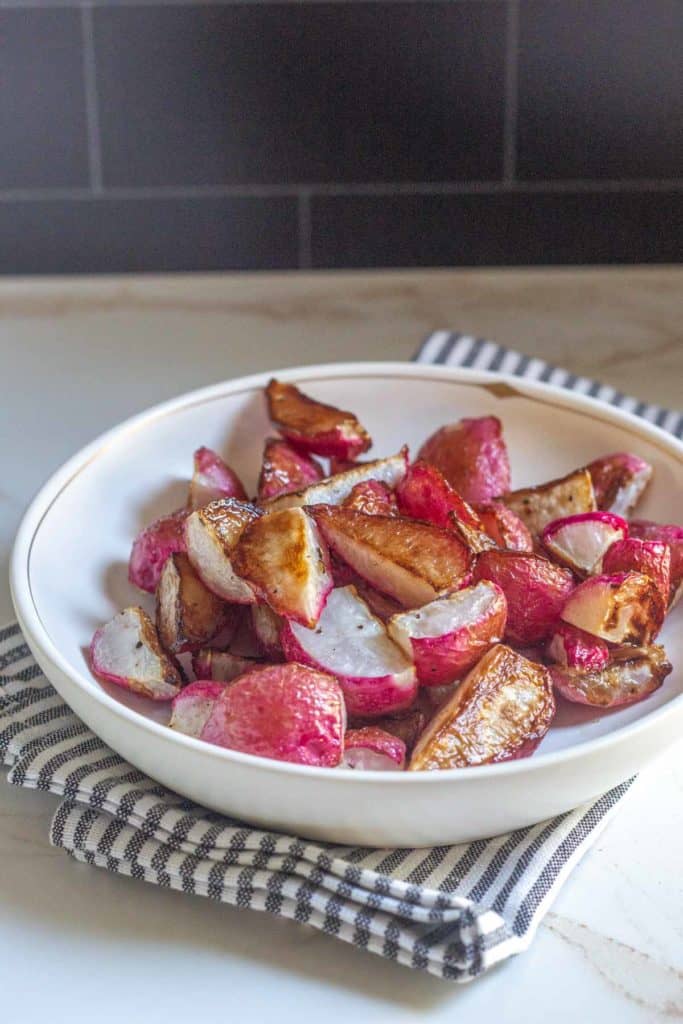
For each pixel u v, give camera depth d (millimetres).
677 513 674
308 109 857
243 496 681
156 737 561
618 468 676
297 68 848
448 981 554
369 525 615
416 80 851
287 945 564
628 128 859
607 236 886
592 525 637
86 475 672
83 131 859
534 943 564
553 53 843
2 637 649
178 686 605
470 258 893
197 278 895
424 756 566
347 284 892
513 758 577
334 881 557
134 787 587
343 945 565
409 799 551
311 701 565
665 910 572
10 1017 546
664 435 681
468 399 715
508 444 710
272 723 564
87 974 557
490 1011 547
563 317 868
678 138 861
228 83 851
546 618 616
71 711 623
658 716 570
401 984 554
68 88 850
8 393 813
